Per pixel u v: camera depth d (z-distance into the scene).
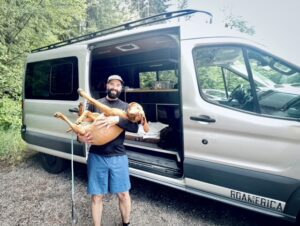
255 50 2.33
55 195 3.48
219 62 2.48
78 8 9.84
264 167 2.18
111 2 16.61
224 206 3.13
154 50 4.58
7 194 3.52
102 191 2.35
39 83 4.09
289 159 2.07
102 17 16.02
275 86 2.24
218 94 2.46
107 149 2.30
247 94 2.36
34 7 7.71
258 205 2.24
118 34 3.03
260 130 2.17
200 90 2.50
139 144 3.63
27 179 4.04
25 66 4.40
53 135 3.86
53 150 3.86
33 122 4.20
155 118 4.26
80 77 3.39
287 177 2.09
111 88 2.42
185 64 2.55
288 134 2.06
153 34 2.78
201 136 2.47
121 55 5.02
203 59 2.54
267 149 2.15
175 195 3.42
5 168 4.54
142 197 3.37
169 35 2.68
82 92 2.20
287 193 2.08
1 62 7.32
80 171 4.36
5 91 7.29
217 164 2.40
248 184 2.25
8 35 7.88
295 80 2.18
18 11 7.35
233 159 2.33
